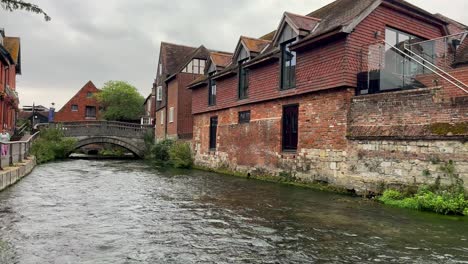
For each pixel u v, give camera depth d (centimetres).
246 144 1900
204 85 2464
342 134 1265
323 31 1306
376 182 1133
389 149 1095
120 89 6138
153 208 984
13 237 672
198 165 2466
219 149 2197
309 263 552
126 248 621
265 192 1283
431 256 587
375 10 1343
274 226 782
